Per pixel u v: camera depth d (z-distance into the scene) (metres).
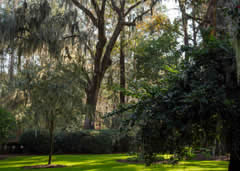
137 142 4.38
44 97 10.48
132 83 4.73
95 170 9.00
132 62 21.05
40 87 10.54
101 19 19.00
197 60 4.20
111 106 26.36
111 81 22.19
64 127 11.67
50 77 10.77
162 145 4.23
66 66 11.55
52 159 13.37
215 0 6.96
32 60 15.45
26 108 10.86
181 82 4.24
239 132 3.70
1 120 14.36
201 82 4.03
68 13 15.84
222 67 4.05
